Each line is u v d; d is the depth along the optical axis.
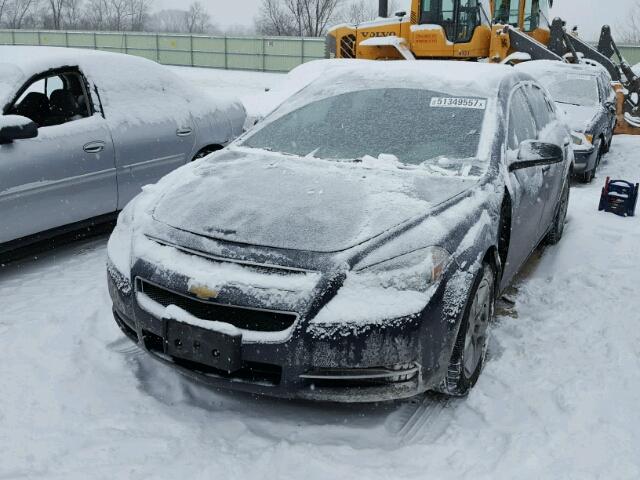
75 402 2.97
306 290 2.57
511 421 2.88
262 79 29.12
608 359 3.41
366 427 2.84
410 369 2.64
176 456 2.61
